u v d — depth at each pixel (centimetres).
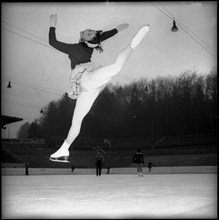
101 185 912
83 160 3866
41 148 3759
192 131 3806
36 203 452
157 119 4031
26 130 3797
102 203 450
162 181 1116
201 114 3731
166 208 388
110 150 4072
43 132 3878
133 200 486
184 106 3853
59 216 331
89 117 4259
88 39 384
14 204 439
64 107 3938
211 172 2325
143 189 727
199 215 332
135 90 4041
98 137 4244
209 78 3528
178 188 736
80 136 4206
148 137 4062
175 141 3822
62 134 4003
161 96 3947
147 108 4075
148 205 420
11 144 3578
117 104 4206
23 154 3566
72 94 365
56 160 356
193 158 3322
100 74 350
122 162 3822
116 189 739
